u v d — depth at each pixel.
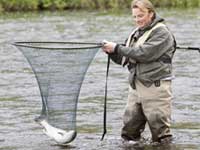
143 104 11.08
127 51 10.81
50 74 11.02
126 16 43.59
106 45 10.98
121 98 16.12
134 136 11.65
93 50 11.03
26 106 15.16
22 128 12.81
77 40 29.36
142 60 10.82
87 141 11.66
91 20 40.62
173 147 11.15
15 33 32.75
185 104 15.23
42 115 11.41
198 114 14.08
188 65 21.91
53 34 32.25
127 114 11.43
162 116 11.05
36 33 32.75
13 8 49.09
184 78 19.20
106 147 11.22
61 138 11.18
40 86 11.14
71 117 11.20
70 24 37.69
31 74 20.38
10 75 20.17
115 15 44.75
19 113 14.35
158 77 10.92
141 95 11.05
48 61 10.95
